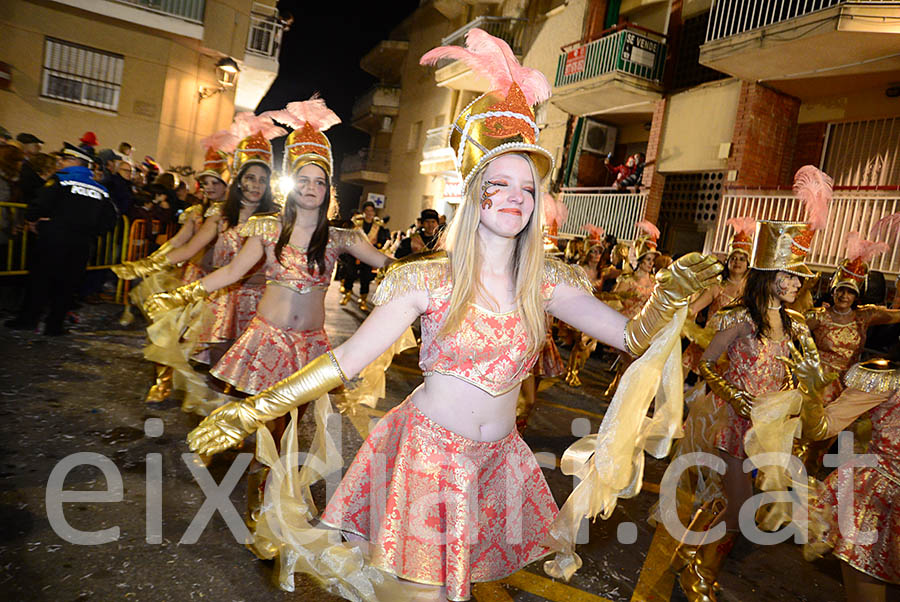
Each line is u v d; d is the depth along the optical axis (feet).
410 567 6.89
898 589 10.43
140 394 17.49
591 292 7.78
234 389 11.94
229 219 16.43
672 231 45.52
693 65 45.52
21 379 17.49
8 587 8.59
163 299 11.80
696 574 10.65
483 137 7.06
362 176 100.94
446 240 7.32
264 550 10.12
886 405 9.44
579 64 51.34
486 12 76.64
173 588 9.14
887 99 33.88
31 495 11.21
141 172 38.55
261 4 61.52
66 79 49.80
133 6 49.98
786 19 32.01
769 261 11.30
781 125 38.78
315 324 11.91
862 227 30.58
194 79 55.88
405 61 100.17
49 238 22.65
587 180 56.24
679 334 7.59
